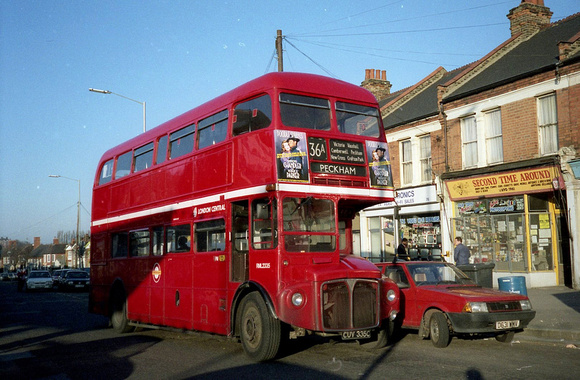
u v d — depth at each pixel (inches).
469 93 846.5
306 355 368.8
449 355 355.9
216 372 320.5
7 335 531.8
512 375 292.4
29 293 1560.0
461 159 872.3
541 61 771.4
